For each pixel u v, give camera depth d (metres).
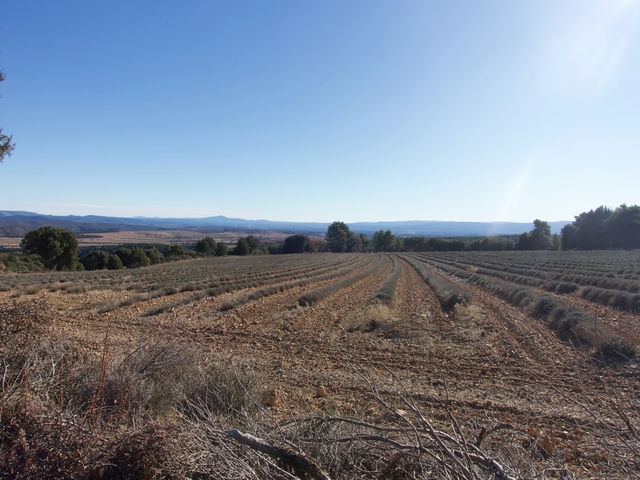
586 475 3.31
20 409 2.53
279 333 11.31
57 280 30.11
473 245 104.62
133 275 36.34
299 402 5.54
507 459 2.53
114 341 8.86
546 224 92.25
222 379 4.43
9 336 4.05
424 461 2.40
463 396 5.99
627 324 11.55
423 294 22.31
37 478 2.19
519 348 9.26
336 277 35.56
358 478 2.42
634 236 72.31
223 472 2.40
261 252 110.19
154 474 2.30
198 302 18.47
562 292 20.50
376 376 7.14
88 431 2.47
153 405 3.90
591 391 6.10
